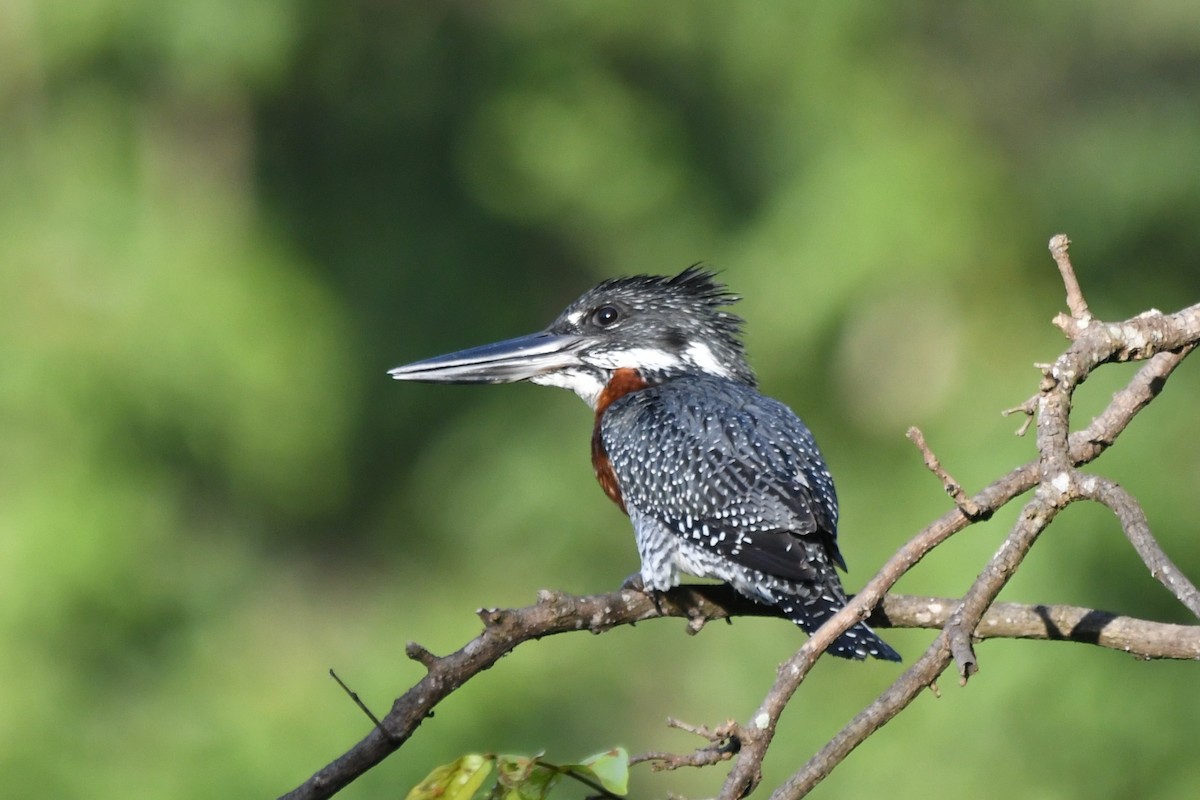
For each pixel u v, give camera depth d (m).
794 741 12.77
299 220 16.61
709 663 14.32
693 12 15.81
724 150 16.45
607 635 14.84
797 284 14.52
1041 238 14.79
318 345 15.73
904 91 15.43
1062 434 4.40
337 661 15.10
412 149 17.03
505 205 16.61
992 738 11.87
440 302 16.69
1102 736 11.67
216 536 15.79
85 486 13.82
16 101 15.32
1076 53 16.12
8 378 14.00
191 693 13.97
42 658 13.18
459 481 15.90
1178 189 14.65
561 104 16.36
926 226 14.30
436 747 13.53
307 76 16.41
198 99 16.09
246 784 13.38
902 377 14.68
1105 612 5.36
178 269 15.02
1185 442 12.60
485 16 16.92
